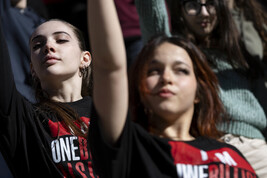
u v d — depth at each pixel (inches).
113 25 92.0
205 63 107.8
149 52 103.3
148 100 100.5
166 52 102.7
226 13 166.7
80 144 124.2
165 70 100.9
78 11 233.8
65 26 140.7
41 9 222.8
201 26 167.2
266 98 174.7
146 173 92.7
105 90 93.0
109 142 93.2
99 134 93.1
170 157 96.2
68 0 235.0
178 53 103.3
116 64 92.4
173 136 102.3
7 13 184.5
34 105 129.1
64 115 126.2
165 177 94.1
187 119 103.6
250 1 187.9
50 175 119.3
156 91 99.7
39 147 120.1
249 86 166.9
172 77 100.4
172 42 105.2
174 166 95.0
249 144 153.0
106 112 92.8
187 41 106.8
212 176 96.7
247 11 186.7
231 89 159.3
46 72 133.0
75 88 138.2
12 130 117.0
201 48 164.9
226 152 103.0
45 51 134.2
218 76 160.9
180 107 100.3
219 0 166.9
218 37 167.8
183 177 94.8
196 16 167.0
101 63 92.6
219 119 113.6
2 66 109.7
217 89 110.7
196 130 109.7
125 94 93.9
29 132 121.2
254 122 157.0
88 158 123.9
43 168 119.7
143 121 104.1
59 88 135.9
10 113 115.3
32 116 123.2
